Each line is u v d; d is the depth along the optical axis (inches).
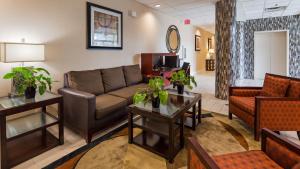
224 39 175.5
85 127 94.6
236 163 50.1
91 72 129.3
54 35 117.6
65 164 76.6
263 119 94.4
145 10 200.5
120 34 166.1
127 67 163.3
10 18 97.4
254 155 54.1
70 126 105.8
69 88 115.1
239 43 285.4
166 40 245.8
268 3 197.8
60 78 123.2
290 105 93.2
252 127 100.7
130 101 123.0
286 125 94.6
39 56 98.0
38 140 93.7
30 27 105.5
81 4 132.5
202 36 382.9
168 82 162.4
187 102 101.2
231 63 175.3
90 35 138.6
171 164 77.2
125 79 157.4
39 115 100.0
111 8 155.8
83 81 120.6
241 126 114.7
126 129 110.1
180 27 283.4
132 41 183.6
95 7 140.9
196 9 216.2
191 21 292.5
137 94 89.3
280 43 278.5
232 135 102.7
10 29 97.8
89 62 141.9
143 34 199.6
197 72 367.6
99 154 84.0
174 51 268.5
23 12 102.0
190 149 47.4
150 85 91.4
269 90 110.0
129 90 139.2
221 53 178.5
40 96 91.1
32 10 105.7
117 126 114.0
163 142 92.1
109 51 158.2
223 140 97.3
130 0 177.0
